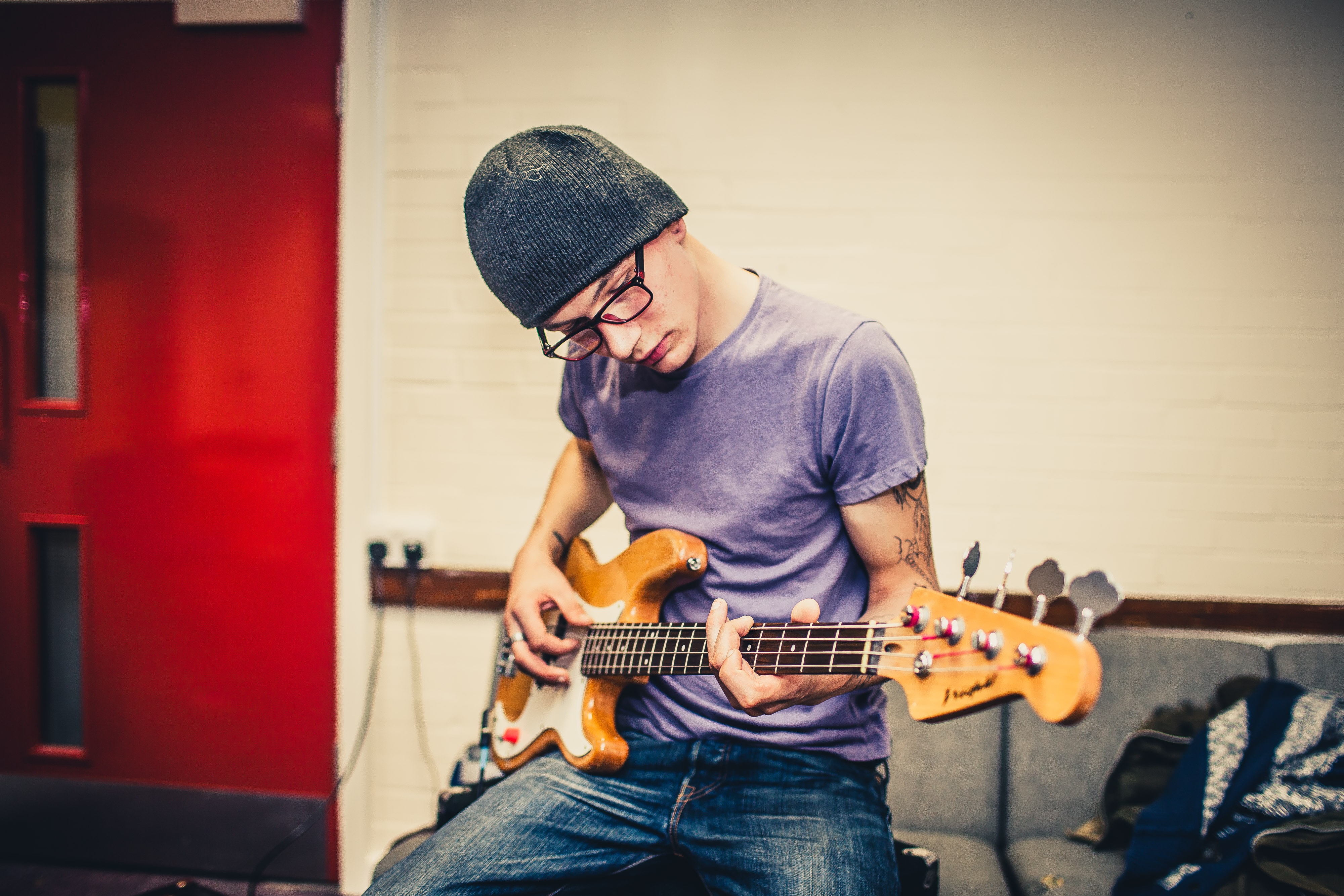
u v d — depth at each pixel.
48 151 2.09
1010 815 1.75
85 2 2.04
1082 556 1.93
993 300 1.92
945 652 0.82
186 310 2.06
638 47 1.97
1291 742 1.50
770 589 1.10
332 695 2.08
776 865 1.00
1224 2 1.83
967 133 1.90
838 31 1.92
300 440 2.05
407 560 2.06
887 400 1.01
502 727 1.39
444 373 2.08
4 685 2.13
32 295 2.08
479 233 1.00
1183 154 1.86
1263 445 1.88
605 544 2.04
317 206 2.02
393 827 2.11
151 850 2.13
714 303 1.10
